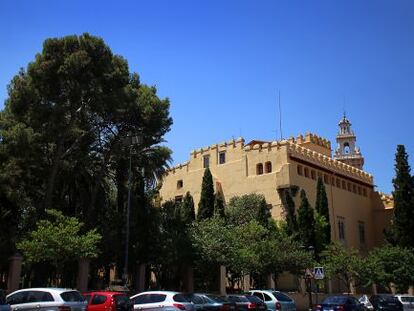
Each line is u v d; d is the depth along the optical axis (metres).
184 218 41.03
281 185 54.00
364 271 47.44
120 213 38.78
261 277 43.78
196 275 40.28
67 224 30.55
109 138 40.38
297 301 44.91
